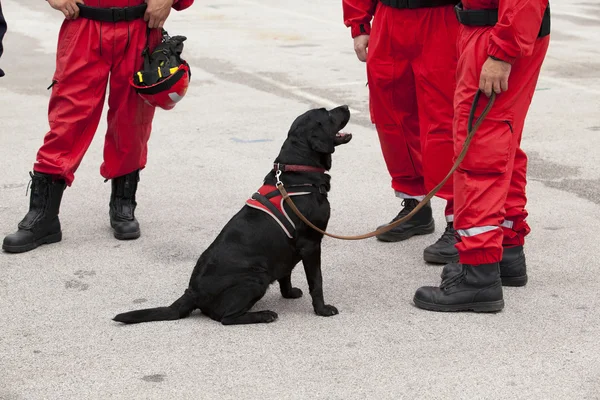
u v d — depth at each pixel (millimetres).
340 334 4512
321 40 14867
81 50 5762
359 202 6809
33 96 10570
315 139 4746
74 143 5922
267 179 4855
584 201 6734
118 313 4812
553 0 19422
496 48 4367
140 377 4055
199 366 4152
